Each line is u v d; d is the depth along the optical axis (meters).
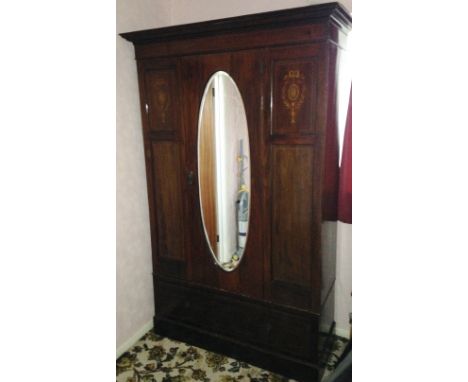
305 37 1.52
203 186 1.96
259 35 1.60
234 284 1.95
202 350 2.14
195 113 1.86
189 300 2.13
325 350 1.96
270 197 1.74
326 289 1.88
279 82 1.61
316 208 1.66
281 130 1.65
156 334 2.31
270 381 1.88
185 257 2.09
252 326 1.95
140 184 2.21
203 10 2.25
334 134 1.77
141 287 2.28
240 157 1.82
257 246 1.83
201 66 1.78
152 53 1.90
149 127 2.02
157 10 2.22
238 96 1.75
